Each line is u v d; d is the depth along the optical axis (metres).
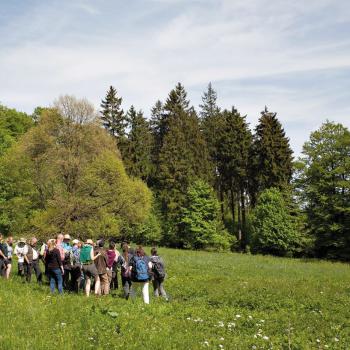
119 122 76.38
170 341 10.28
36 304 12.96
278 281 25.16
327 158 51.75
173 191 68.31
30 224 38.38
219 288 21.45
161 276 18.12
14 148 41.00
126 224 46.25
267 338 11.34
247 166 70.88
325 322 14.02
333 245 52.03
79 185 41.03
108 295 17.19
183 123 77.00
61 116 42.69
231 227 72.56
